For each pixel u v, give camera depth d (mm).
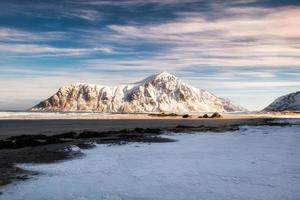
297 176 17906
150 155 24750
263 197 14352
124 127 66875
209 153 25844
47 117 134500
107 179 17297
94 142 33156
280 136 40281
